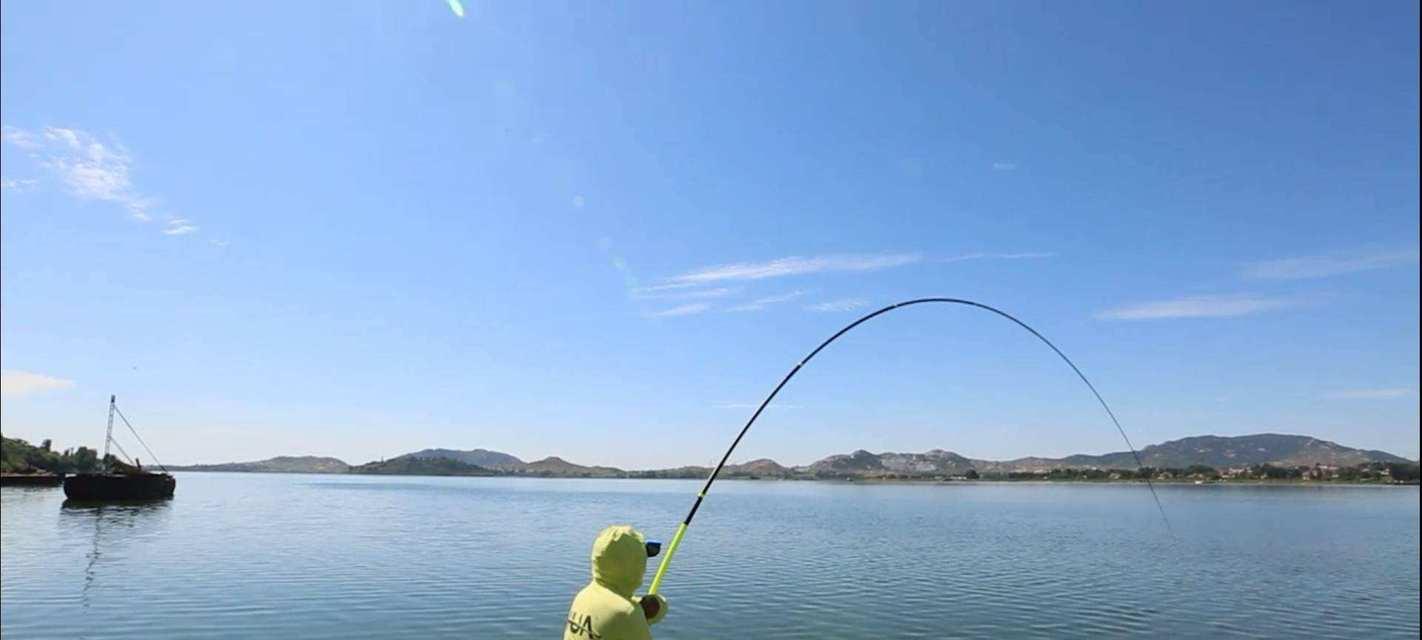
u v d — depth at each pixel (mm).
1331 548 53094
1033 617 28438
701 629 26344
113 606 29344
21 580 35969
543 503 130250
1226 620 28203
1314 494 177000
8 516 76438
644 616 5871
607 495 185875
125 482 100938
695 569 40938
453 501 134750
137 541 54344
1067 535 63906
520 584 35000
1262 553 49719
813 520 85625
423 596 31750
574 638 5934
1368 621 28281
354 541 55625
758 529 70812
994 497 169500
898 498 166500
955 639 25062
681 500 153250
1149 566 42656
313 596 31656
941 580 37000
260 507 100375
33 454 153125
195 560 43781
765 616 28328
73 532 60938
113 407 104250
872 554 48469
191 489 189875
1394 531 67250
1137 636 25719
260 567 40938
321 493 170250
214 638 24453
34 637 24531
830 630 26266
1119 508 116188
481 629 25750
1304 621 28219
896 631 26125
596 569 6016
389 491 194125
